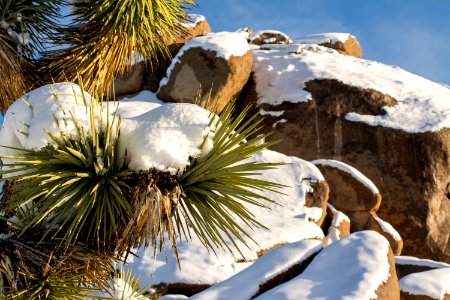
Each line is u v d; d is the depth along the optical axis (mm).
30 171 2301
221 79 13836
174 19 3807
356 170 12273
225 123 2395
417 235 12586
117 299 3141
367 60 16594
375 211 12320
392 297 4629
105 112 2424
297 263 5664
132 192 2285
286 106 14117
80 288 2490
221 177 2359
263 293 5086
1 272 2477
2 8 3428
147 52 3756
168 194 2279
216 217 2389
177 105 2418
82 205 2236
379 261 4879
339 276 4781
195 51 14031
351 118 13695
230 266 8070
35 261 2463
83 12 3639
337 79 14344
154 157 2266
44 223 2490
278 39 18031
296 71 14883
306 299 4527
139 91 14469
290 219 10211
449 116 13719
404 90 14695
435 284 6379
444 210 12938
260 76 15031
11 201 2283
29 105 2361
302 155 13609
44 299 2416
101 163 2285
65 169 2281
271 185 2367
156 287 7461
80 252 2426
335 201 12109
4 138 2393
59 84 2449
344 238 5496
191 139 2318
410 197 12844
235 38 14789
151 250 8180
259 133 14086
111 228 2312
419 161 13023
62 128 2270
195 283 7543
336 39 18062
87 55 3490
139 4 3459
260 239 8977
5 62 3314
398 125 13398
